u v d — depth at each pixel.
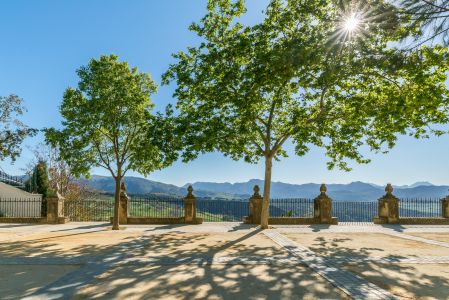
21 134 26.80
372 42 11.30
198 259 9.99
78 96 17.81
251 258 10.12
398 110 14.16
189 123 17.11
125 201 21.33
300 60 12.65
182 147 17.20
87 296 6.62
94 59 18.27
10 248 12.28
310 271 8.53
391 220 21.14
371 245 12.65
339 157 20.69
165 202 22.19
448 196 21.86
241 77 15.73
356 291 6.78
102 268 8.97
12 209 27.22
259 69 14.75
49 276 8.20
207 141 16.84
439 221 21.06
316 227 19.00
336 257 10.27
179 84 17.72
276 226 19.52
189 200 21.14
